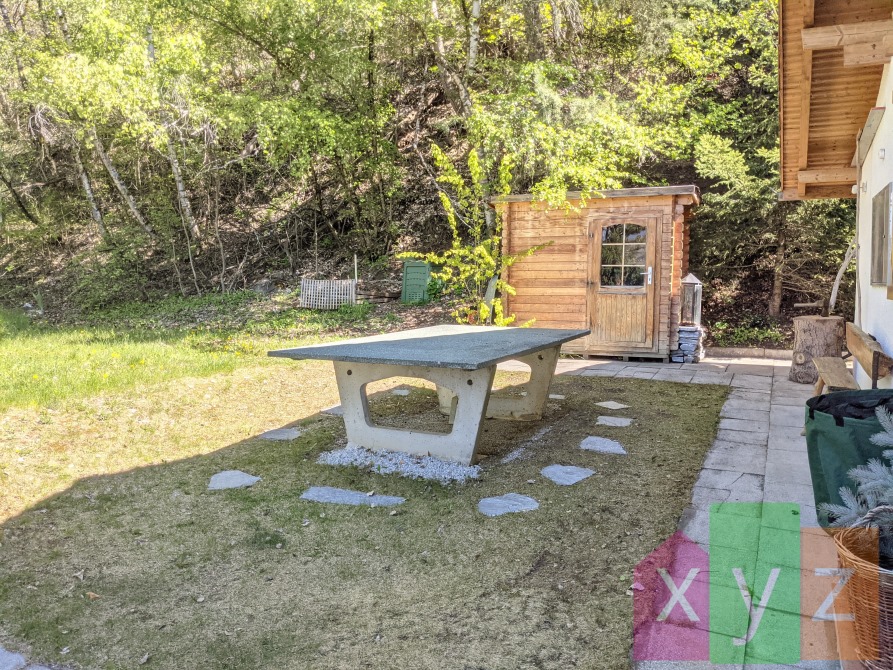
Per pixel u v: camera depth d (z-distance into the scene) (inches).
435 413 232.1
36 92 520.1
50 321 556.7
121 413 209.2
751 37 468.1
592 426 206.8
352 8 450.6
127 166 674.2
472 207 448.5
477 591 107.5
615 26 493.4
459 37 511.8
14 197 682.8
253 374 276.7
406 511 141.4
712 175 397.4
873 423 93.4
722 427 202.8
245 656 91.0
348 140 514.3
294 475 164.9
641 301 344.2
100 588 111.0
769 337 409.7
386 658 89.4
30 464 165.9
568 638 92.8
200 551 124.5
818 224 375.2
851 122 238.7
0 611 103.7
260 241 654.5
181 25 542.0
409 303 505.7
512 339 198.4
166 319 522.6
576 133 392.2
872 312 218.8
